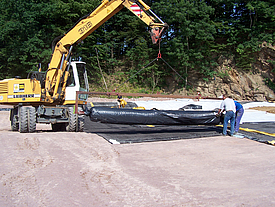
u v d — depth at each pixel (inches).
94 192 152.3
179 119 347.3
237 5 1391.5
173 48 1408.7
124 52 1653.5
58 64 410.3
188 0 1402.6
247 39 1454.2
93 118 319.0
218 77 1425.9
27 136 307.1
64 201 138.5
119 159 224.5
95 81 1450.5
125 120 326.0
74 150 248.1
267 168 208.2
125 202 139.7
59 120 381.4
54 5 1269.7
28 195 145.1
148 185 165.5
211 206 136.1
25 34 1294.3
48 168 193.2
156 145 284.0
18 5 1221.1
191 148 274.2
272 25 1385.3
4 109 911.0
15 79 413.1
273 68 1395.2
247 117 595.5
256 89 1371.8
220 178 182.5
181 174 189.5
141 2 377.1
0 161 205.2
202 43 1424.7
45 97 400.5
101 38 1524.4
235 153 257.0
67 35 410.9
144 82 1488.7
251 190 160.4
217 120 369.1
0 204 132.8
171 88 1470.2
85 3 1306.6
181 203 139.5
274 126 447.8
